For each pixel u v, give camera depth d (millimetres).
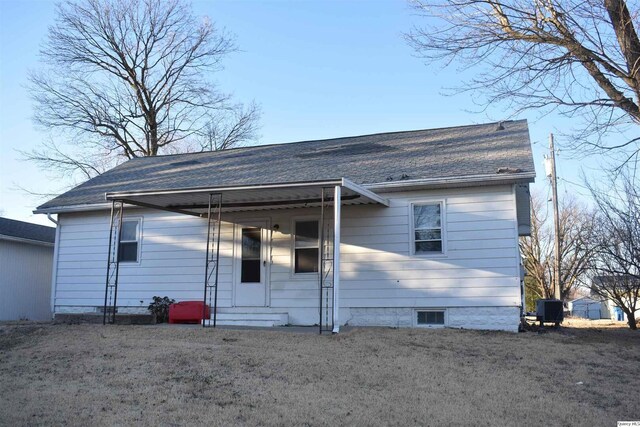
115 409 6164
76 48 32062
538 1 10328
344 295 12961
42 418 5848
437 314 12297
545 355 9328
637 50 10008
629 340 11672
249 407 6320
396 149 15406
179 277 14750
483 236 12062
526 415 6395
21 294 20172
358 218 13102
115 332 10773
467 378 7762
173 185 15023
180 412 6086
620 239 13320
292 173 14250
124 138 33438
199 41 35031
